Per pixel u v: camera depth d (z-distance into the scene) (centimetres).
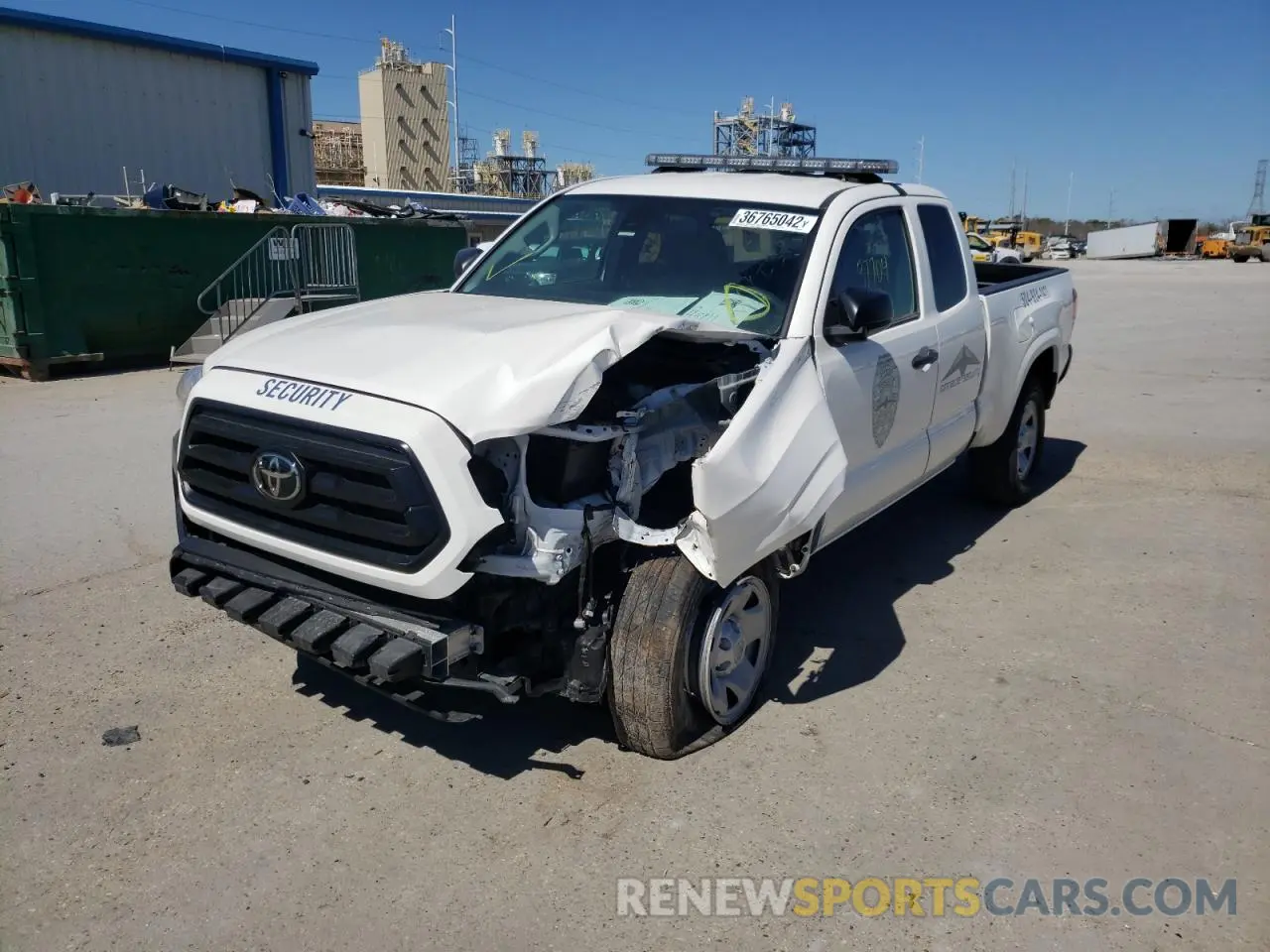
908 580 565
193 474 369
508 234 534
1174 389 1165
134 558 568
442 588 314
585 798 355
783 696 430
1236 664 464
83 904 299
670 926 295
